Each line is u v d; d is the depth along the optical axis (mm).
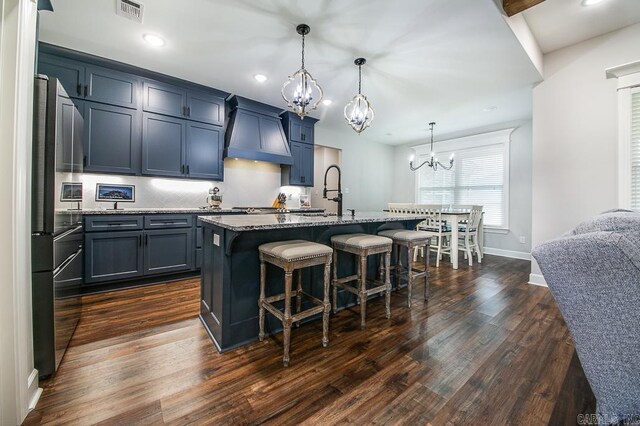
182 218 3260
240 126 4043
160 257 3109
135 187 3420
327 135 5625
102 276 2768
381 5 2117
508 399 1367
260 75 3297
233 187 4289
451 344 1896
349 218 2311
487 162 5367
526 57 2812
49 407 1273
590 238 706
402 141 6605
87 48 2727
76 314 2049
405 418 1242
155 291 2885
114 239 2836
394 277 3061
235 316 1856
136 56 2879
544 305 2619
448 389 1439
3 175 1193
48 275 1469
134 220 2943
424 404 1331
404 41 2576
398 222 3211
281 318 1690
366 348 1836
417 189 6531
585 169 2967
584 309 720
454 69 3090
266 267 2033
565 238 765
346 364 1653
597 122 2889
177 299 2660
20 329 1214
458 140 5770
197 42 2625
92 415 1234
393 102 4078
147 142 3271
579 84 2996
